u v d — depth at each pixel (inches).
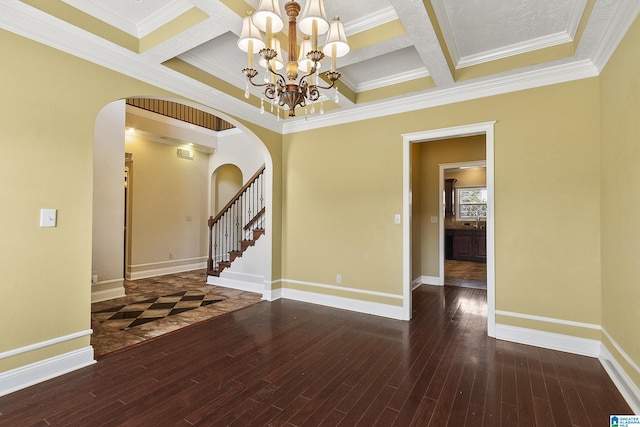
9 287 83.3
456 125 132.3
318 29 79.6
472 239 318.7
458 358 105.1
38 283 88.6
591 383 89.1
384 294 149.6
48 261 90.6
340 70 131.0
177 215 258.8
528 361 102.7
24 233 86.0
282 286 183.0
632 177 80.4
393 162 147.9
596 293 106.0
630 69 80.2
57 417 73.1
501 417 74.5
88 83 99.0
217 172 287.3
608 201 98.0
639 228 76.4
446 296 186.1
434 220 220.5
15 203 84.3
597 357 104.8
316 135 171.8
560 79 112.6
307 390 86.0
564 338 110.3
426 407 78.6
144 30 103.0
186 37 95.9
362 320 143.0
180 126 243.8
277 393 84.5
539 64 109.7
